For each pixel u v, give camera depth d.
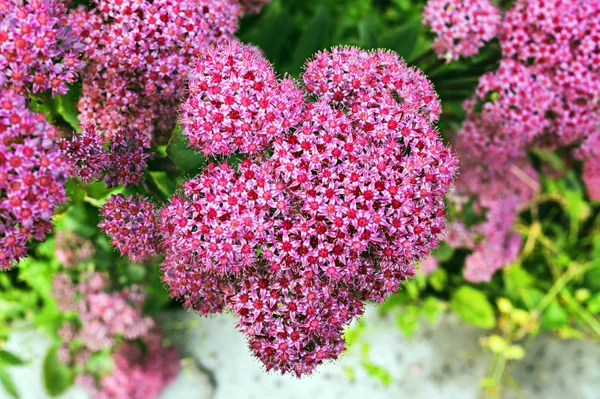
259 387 0.61
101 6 0.38
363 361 0.57
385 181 0.36
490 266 0.54
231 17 0.41
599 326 0.60
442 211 0.38
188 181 0.37
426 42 0.48
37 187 0.34
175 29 0.39
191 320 0.62
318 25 0.52
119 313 0.52
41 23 0.35
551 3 0.43
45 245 0.52
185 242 0.36
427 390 0.62
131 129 0.39
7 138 0.33
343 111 0.38
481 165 0.51
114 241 0.38
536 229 0.61
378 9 0.63
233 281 0.38
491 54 0.45
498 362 0.62
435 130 0.38
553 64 0.44
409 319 0.59
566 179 0.60
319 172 0.36
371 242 0.37
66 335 0.53
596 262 0.60
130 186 0.39
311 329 0.37
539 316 0.60
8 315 0.56
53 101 0.39
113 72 0.39
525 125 0.45
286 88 0.37
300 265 0.36
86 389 0.55
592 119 0.45
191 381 0.60
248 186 0.36
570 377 0.63
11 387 0.55
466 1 0.43
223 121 0.36
